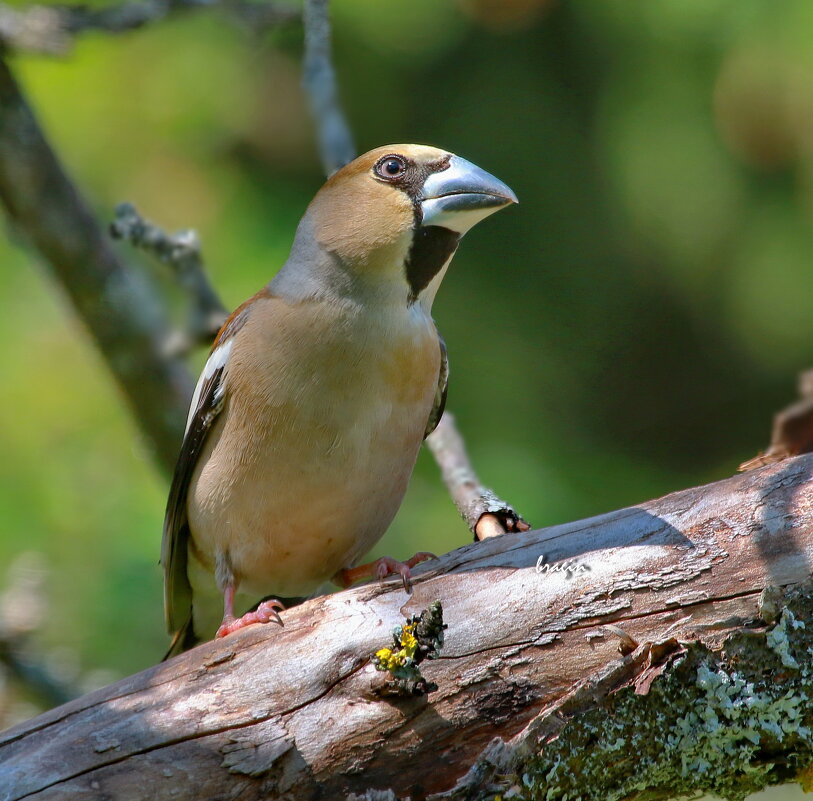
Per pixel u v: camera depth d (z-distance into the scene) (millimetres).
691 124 15422
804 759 6270
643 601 6453
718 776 6301
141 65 13672
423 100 16844
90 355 11531
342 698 6367
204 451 8344
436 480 12812
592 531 6746
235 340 8109
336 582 8766
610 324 16953
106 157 13492
